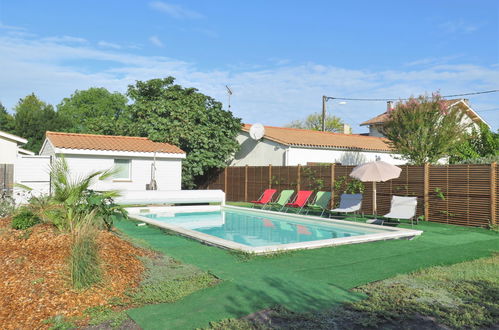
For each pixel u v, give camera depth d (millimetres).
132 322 4570
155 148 21891
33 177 18250
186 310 4895
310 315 4676
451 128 17031
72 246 5984
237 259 7633
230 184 24203
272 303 5121
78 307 5020
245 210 17641
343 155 25188
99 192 8664
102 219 8320
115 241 7848
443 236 10750
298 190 19031
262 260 7551
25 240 7113
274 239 11242
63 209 7699
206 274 6457
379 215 15375
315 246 8812
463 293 5516
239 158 26641
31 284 5453
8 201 11844
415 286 5844
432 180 13836
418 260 7637
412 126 17469
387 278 6297
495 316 4719
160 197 17562
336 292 5562
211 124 25031
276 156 23672
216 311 4852
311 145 23297
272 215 16156
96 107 57969
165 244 9133
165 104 24391
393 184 15008
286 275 6441
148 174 21719
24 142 21953
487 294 5453
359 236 9875
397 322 4543
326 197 15508
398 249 8750
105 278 5859
